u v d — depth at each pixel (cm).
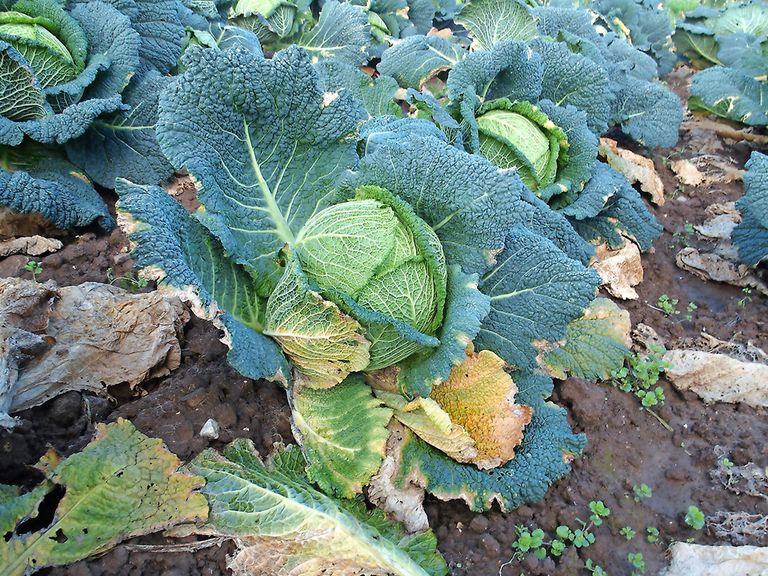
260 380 65
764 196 84
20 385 59
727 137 133
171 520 52
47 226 81
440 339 58
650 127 115
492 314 68
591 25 125
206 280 56
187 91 56
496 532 62
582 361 78
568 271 67
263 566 52
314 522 51
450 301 60
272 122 61
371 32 145
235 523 52
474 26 117
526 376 70
